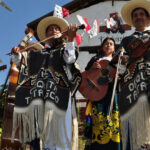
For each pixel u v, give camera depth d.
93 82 4.76
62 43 4.52
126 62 4.36
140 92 3.90
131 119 3.93
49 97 4.00
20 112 4.02
